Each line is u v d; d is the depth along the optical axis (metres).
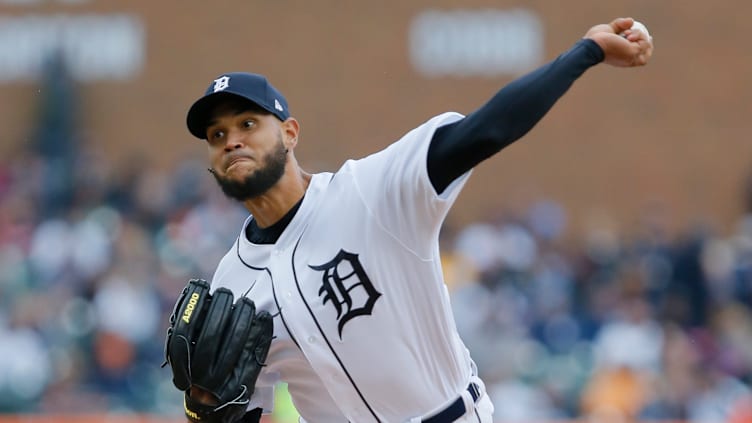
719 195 56.41
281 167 14.05
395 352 13.86
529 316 40.25
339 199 14.02
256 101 13.79
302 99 55.25
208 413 14.02
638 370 36.69
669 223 53.72
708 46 57.00
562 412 36.28
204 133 14.27
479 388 14.77
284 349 14.27
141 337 36.97
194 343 13.97
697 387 36.75
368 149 55.28
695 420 35.78
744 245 48.09
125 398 35.69
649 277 43.22
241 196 14.05
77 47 54.22
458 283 41.62
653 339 37.66
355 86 55.50
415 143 13.23
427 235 13.52
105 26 54.41
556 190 55.44
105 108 54.09
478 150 12.73
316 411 14.88
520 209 51.38
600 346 37.91
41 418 27.77
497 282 42.47
